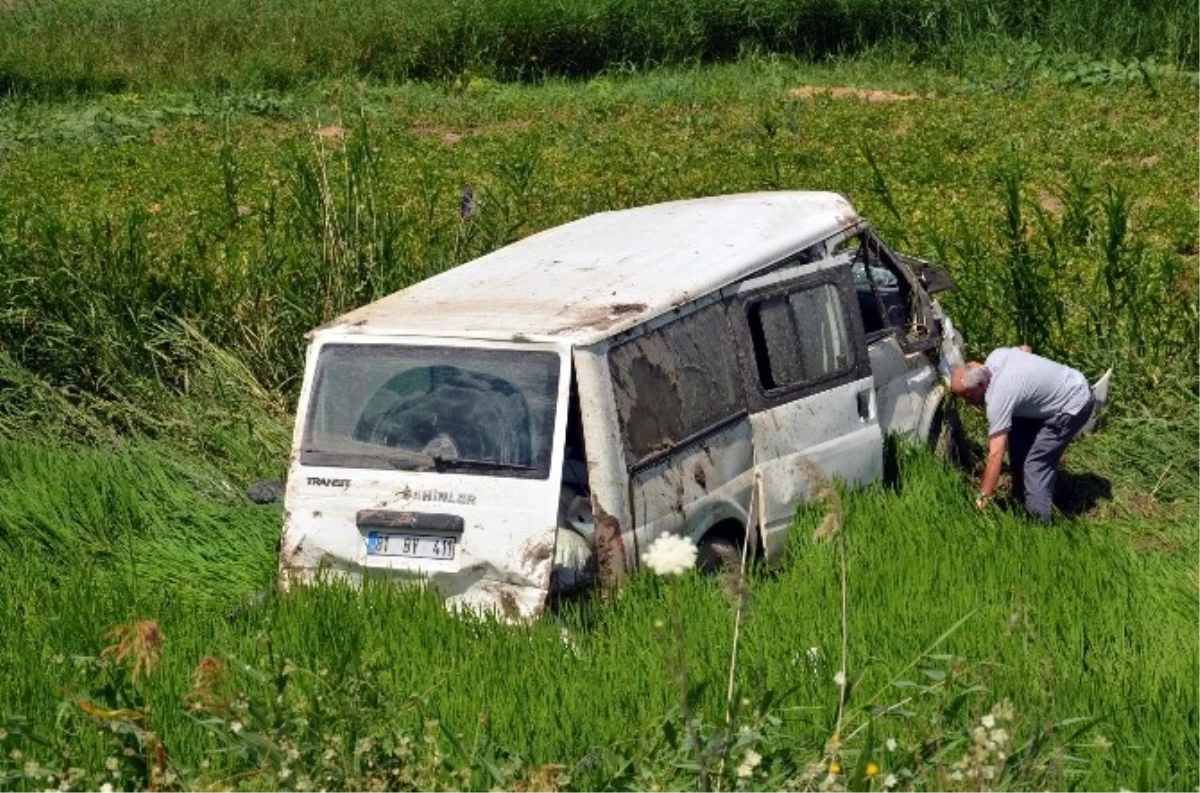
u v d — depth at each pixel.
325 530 10.82
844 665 7.23
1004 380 12.65
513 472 10.56
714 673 9.16
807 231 12.70
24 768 7.39
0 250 16.11
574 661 9.60
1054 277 16.67
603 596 10.47
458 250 16.31
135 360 15.56
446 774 7.57
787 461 11.82
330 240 15.90
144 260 16.47
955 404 14.28
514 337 10.67
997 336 15.52
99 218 22.11
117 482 13.21
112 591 11.16
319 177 18.55
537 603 10.37
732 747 7.02
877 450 12.62
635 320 10.88
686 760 7.28
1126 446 13.88
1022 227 18.06
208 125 31.83
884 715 8.10
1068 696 8.89
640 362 10.88
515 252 12.70
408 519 10.63
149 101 34.06
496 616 10.37
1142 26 33.78
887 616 10.12
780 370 11.89
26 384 15.20
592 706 8.92
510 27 36.84
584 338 10.59
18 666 9.67
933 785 7.25
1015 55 33.62
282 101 33.47
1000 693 8.81
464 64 37.00
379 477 10.76
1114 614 10.27
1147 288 16.58
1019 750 7.45
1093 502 13.38
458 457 10.67
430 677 9.23
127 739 7.47
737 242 12.22
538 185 22.98
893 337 13.25
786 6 36.62
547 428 10.55
